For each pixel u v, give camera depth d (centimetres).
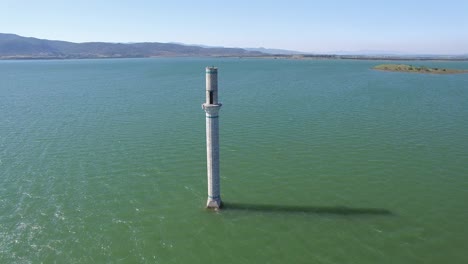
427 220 2609
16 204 2861
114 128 5194
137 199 2939
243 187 3141
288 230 2495
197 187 3148
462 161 3716
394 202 2870
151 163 3719
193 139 4547
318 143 4322
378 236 2419
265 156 3872
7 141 4559
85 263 2169
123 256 2233
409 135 4691
